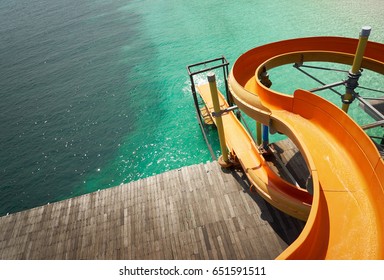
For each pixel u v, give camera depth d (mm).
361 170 8875
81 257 14703
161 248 14508
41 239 15742
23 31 62875
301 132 10547
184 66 39656
